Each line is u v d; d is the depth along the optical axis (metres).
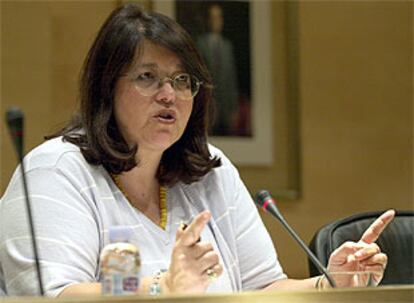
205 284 4.65
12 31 11.49
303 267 12.27
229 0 12.27
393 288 3.91
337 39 12.97
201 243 4.68
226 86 12.20
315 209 12.65
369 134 13.05
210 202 6.13
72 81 11.70
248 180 12.29
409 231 6.83
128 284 4.18
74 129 5.89
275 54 12.52
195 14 12.10
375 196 13.02
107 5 11.92
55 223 5.32
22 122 4.27
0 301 3.48
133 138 5.70
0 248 5.43
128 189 5.83
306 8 12.82
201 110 6.08
